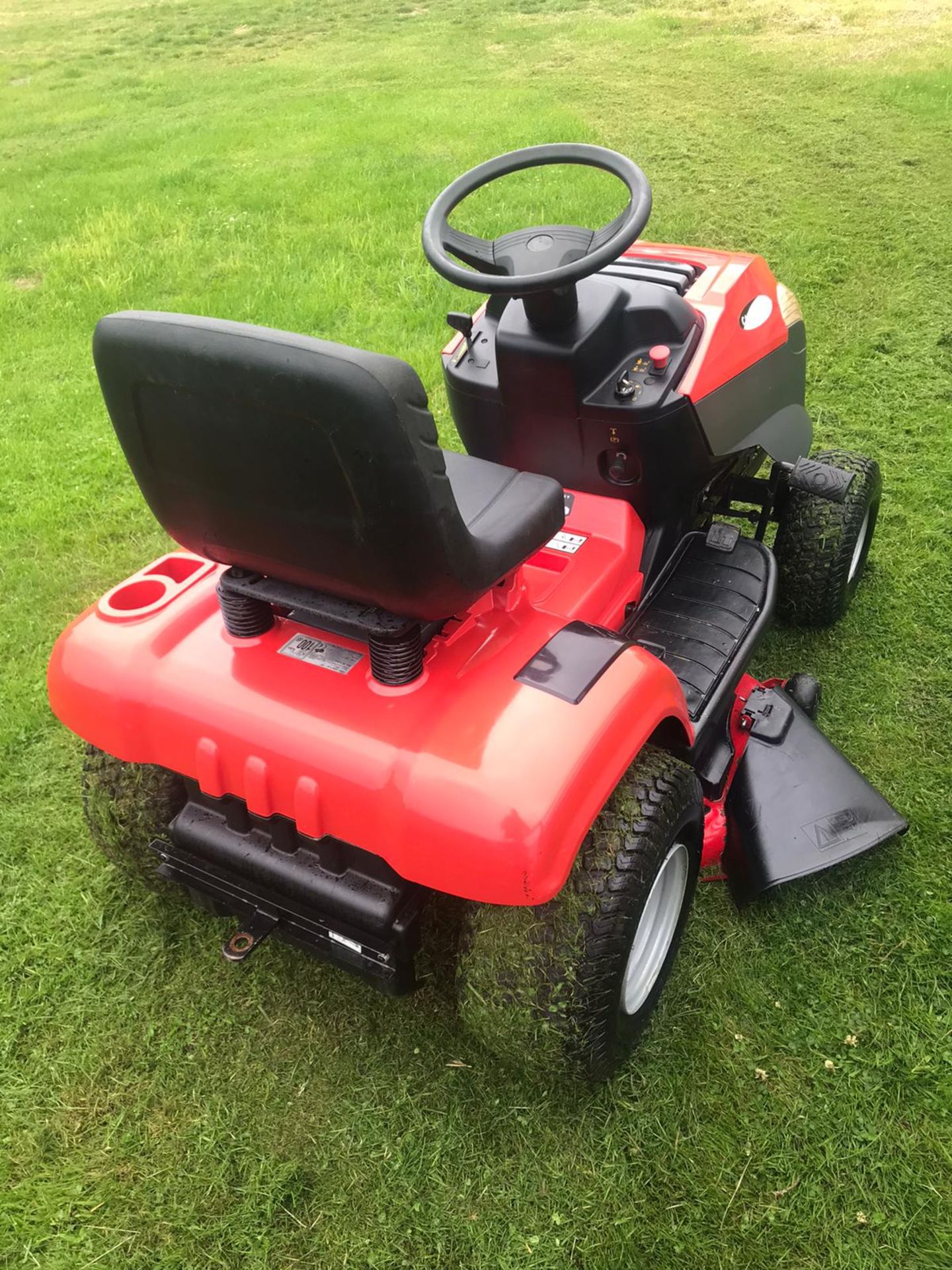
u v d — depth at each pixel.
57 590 2.48
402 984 1.32
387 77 7.75
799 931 1.59
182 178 5.54
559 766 1.15
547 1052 1.26
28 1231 1.29
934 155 4.85
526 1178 1.32
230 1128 1.39
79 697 1.39
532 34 8.66
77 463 3.03
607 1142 1.35
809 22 7.77
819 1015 1.48
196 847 1.42
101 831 1.57
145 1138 1.38
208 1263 1.26
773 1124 1.36
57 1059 1.48
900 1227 1.25
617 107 6.12
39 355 3.75
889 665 2.09
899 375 3.11
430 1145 1.36
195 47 9.98
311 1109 1.41
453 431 2.96
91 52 10.14
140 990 1.57
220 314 3.79
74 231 4.91
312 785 1.23
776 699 1.77
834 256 3.89
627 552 1.65
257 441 1.08
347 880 1.32
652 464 1.74
